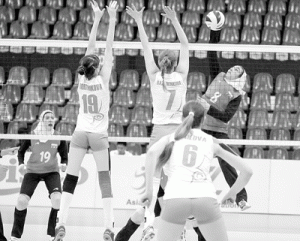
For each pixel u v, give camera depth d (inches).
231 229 931.3
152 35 1421.0
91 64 695.7
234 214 1072.8
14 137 770.2
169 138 542.0
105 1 1481.3
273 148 1217.4
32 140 773.9
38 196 1082.1
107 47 710.5
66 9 1473.9
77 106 1254.3
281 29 1446.9
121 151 1080.8
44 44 800.3
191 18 1446.9
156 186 685.3
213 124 768.9
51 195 763.4
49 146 768.9
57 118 1257.4
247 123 1278.3
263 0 1482.5
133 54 1382.9
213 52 869.8
